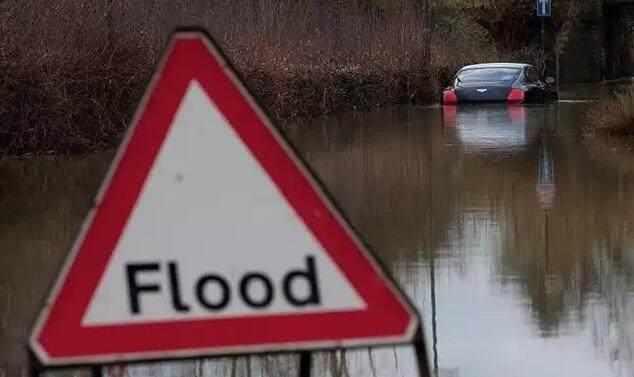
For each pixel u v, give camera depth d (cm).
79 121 3606
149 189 771
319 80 5612
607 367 1375
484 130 4481
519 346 1466
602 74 11088
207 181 774
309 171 777
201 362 1396
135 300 765
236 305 771
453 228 2230
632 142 3766
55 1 3691
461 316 1603
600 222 2255
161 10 4722
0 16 3491
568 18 10600
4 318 1566
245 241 773
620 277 1806
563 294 1705
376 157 3509
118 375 1345
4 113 3444
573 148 3625
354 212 2427
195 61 777
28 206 2475
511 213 2378
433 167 3206
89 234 765
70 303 760
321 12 6519
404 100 6694
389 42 6825
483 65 6244
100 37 3747
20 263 1898
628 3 11238
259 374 1355
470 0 10206
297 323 773
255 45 5316
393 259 1955
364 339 773
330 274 775
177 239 770
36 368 755
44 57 3519
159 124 773
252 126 777
